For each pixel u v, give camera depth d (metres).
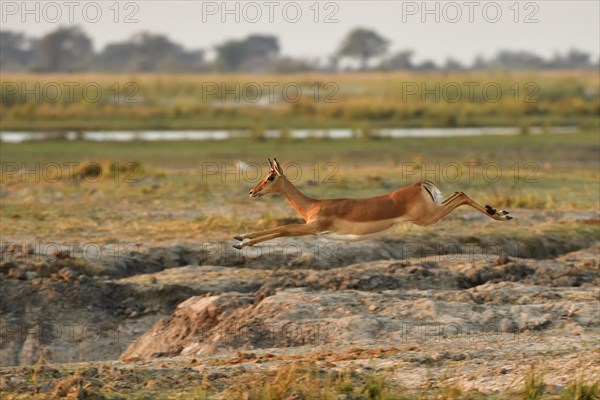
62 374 39.81
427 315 52.84
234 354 47.53
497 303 56.06
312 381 37.97
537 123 187.50
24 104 193.62
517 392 37.84
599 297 56.72
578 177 107.62
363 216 38.44
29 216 79.56
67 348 56.59
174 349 52.97
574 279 62.28
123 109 192.12
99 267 63.84
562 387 38.47
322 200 39.19
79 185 95.25
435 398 37.62
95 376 39.31
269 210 82.44
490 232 73.44
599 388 37.47
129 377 39.28
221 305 55.00
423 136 161.12
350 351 46.09
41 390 37.53
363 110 193.75
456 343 48.12
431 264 64.31
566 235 74.56
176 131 173.38
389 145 147.12
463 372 41.19
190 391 37.88
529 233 73.94
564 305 54.44
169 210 82.75
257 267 66.12
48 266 62.22
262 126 177.88
